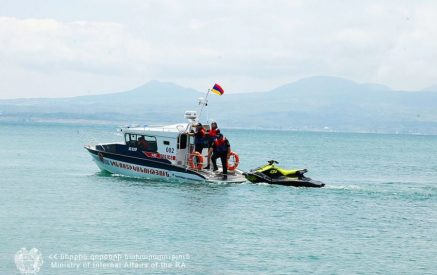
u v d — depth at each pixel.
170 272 17.94
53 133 168.62
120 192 32.47
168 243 21.17
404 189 38.25
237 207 28.45
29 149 78.38
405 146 164.25
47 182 37.28
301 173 36.28
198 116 36.84
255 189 34.16
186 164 36.44
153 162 36.81
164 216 25.81
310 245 21.41
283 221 25.55
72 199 30.14
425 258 19.97
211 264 18.77
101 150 39.38
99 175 40.81
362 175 52.50
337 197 32.84
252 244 21.31
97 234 22.23
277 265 18.80
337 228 24.48
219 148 35.56
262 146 121.50
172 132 36.25
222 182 35.28
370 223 25.75
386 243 22.00
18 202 29.19
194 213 26.67
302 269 18.45
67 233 22.28
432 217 27.55
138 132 37.56
